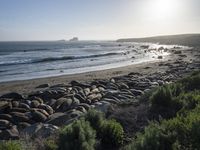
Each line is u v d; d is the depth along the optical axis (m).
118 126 7.73
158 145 5.88
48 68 39.25
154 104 9.96
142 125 8.73
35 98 16.45
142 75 27.58
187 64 37.22
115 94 16.17
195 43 139.62
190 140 5.99
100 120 7.97
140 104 10.81
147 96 11.80
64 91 18.23
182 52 71.12
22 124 11.51
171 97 10.00
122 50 92.44
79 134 6.59
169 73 27.89
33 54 69.88
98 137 7.53
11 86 24.53
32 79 28.58
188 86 12.48
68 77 29.23
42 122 11.98
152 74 27.83
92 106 13.29
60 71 35.62
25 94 19.55
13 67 40.69
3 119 12.27
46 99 16.78
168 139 6.14
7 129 10.79
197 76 13.07
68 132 6.78
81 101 15.52
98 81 22.91
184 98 10.07
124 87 19.56
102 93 17.47
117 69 36.19
